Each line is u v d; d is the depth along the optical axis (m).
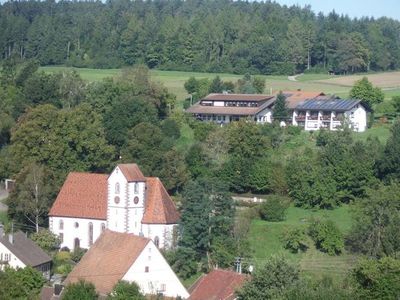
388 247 197.25
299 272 160.38
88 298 157.00
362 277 152.75
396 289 144.50
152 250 185.25
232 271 176.38
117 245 189.12
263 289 149.62
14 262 194.88
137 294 162.88
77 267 189.12
